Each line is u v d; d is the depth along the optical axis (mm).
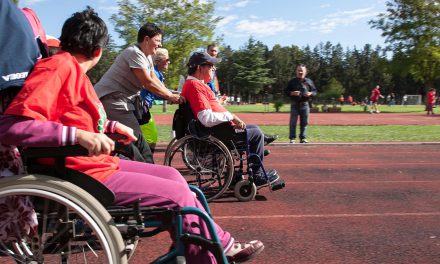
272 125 17375
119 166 2490
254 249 2592
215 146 4859
